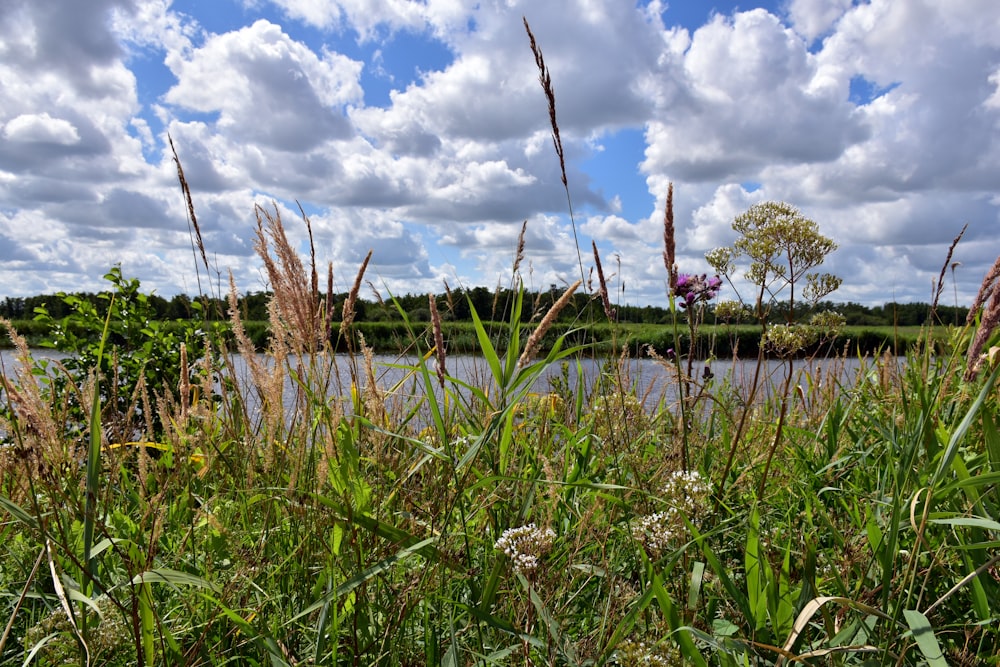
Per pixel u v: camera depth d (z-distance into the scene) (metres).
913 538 2.18
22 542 2.16
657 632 1.71
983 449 2.34
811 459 2.92
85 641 1.53
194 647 1.64
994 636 1.68
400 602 1.84
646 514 2.21
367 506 1.94
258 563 1.90
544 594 1.85
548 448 2.70
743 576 2.05
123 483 2.63
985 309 2.30
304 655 1.80
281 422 2.31
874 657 1.63
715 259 2.61
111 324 5.35
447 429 2.41
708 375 3.31
